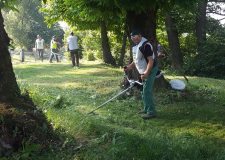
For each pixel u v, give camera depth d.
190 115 9.48
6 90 6.54
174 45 26.47
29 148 5.79
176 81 11.24
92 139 6.75
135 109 10.08
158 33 31.25
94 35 33.91
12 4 8.87
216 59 24.22
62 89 13.56
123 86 12.33
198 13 27.58
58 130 6.80
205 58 24.45
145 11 10.64
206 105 10.45
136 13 10.93
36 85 13.90
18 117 6.04
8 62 6.65
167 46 31.34
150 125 8.73
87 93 12.63
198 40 27.84
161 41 31.52
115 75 18.56
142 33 11.51
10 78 6.66
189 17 27.80
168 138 7.23
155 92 11.34
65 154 6.07
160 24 28.42
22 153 5.74
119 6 10.14
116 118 9.02
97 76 17.97
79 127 7.23
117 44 32.19
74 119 7.76
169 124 8.82
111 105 10.45
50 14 24.42
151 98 9.34
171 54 26.59
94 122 7.71
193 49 30.28
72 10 13.51
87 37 34.44
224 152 6.65
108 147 6.39
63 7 23.16
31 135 6.00
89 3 10.97
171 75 20.77
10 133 5.87
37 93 10.93
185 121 8.98
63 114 8.35
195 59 24.92
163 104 10.55
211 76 24.23
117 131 7.15
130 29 11.71
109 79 16.00
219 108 10.12
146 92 9.32
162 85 11.52
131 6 10.11
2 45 6.60
